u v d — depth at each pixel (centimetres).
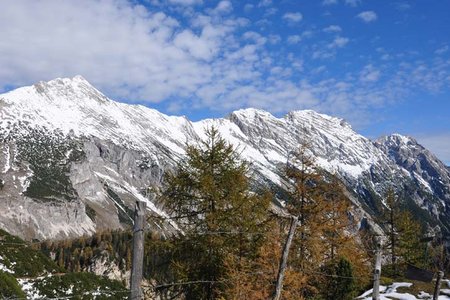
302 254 2509
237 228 2067
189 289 2008
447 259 3825
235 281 1969
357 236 2956
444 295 3247
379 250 1895
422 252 4038
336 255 2878
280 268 1550
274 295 1532
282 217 2284
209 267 2042
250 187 2209
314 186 2678
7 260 5062
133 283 1120
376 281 1844
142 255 1137
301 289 2441
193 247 2045
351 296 2891
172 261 2009
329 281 2827
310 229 2525
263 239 2138
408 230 4094
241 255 2109
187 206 2111
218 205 2081
